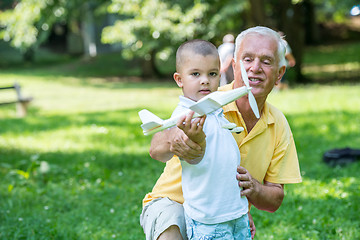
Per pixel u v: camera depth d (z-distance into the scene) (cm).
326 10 3419
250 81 254
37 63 2988
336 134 806
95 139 842
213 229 235
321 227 428
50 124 1023
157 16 1691
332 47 3177
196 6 1644
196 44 236
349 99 1179
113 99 1552
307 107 1088
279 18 1841
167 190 267
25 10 1722
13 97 1700
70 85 2044
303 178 580
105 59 2975
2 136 902
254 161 270
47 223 452
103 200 525
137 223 455
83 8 2286
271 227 435
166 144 236
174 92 1716
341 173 596
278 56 256
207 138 234
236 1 1638
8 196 542
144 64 2364
